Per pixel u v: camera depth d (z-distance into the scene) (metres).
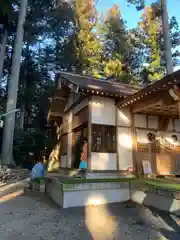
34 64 21.14
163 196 4.71
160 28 20.56
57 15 19.44
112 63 19.52
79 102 9.21
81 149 8.74
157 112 8.12
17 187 7.89
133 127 8.15
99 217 4.35
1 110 18.20
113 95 7.46
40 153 16.47
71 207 5.12
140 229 3.67
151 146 8.31
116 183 5.75
